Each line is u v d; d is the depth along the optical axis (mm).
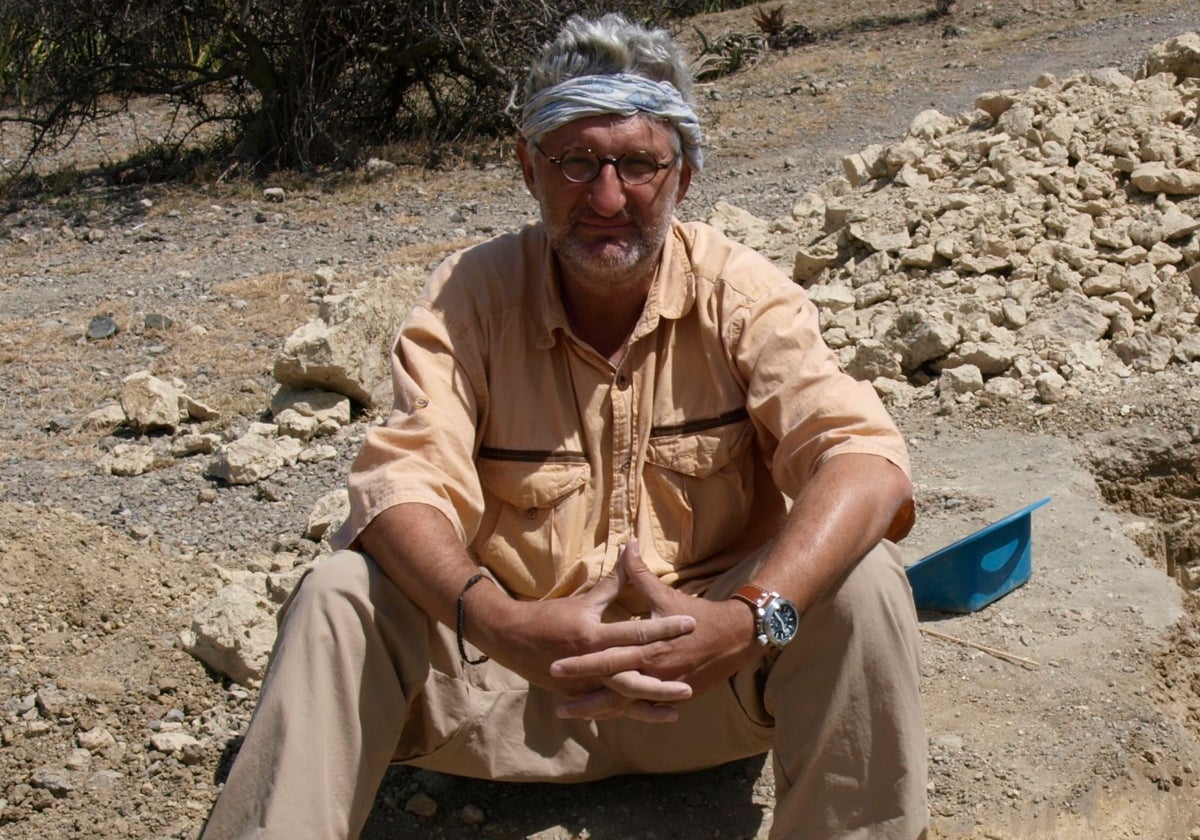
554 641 2133
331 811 2121
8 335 6281
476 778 2605
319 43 11172
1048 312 5059
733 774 2703
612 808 2605
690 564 2477
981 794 2713
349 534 2295
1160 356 4797
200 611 3158
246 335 6145
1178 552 4309
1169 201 5523
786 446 2383
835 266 5770
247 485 4422
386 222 8797
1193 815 2840
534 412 2457
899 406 4742
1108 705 2979
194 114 12570
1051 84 6371
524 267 2506
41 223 9297
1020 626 3287
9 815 2686
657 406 2451
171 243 8516
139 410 4910
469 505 2373
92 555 3477
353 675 2150
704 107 11883
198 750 2842
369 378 5004
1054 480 4070
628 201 2320
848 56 13852
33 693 2988
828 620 2201
